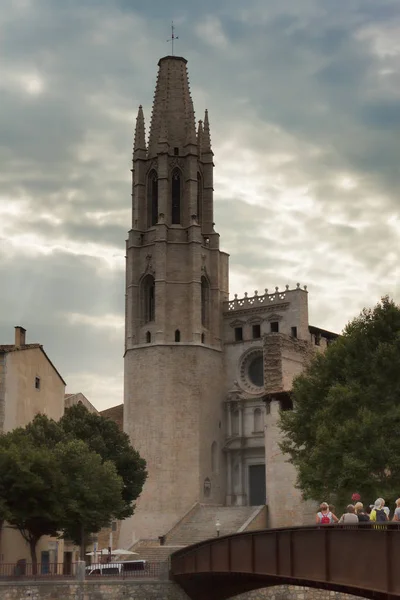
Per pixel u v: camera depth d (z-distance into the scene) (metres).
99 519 68.62
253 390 117.06
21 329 85.62
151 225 121.56
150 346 114.62
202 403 114.12
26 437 68.75
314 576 36.25
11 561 71.94
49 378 86.50
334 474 56.81
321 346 117.50
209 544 50.16
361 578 32.31
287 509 88.00
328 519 36.22
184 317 116.06
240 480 114.88
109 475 71.06
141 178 122.56
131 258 119.38
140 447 112.25
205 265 119.56
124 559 92.44
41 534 66.62
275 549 40.66
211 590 56.06
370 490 55.59
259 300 119.19
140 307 117.81
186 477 110.56
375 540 31.44
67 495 66.44
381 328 61.53
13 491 63.53
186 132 123.44
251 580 49.50
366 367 60.31
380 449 55.09
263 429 114.50
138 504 110.25
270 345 100.94
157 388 113.06
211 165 124.62
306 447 63.28
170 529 104.81
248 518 92.69
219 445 116.25
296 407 65.19
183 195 121.38
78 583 57.12
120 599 57.12
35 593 56.56
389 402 58.12
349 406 59.06
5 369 76.50
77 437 83.25
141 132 124.50
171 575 58.06
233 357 119.44
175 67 126.69
